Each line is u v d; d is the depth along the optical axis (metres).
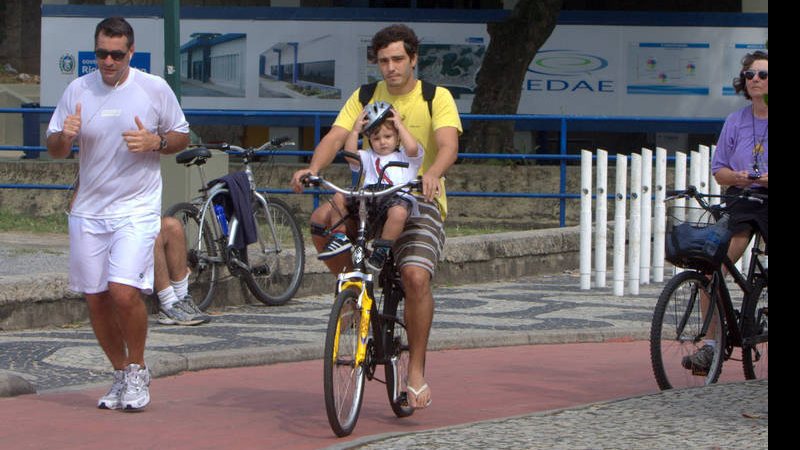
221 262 21.53
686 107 39.56
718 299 14.88
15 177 34.16
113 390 13.98
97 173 13.66
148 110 13.67
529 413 13.20
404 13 39.09
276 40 39.25
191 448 12.23
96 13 38.78
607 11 39.31
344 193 12.73
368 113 12.91
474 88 39.25
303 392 15.19
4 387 14.38
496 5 42.53
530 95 39.56
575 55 39.44
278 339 18.38
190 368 16.36
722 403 13.10
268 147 22.53
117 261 13.51
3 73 60.94
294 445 12.37
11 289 18.81
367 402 14.73
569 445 11.27
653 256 26.39
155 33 38.91
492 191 34.97
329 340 12.20
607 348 19.00
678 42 39.38
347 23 39.25
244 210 21.66
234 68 39.34
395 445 11.44
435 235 13.08
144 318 13.70
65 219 32.88
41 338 18.00
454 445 11.36
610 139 43.59
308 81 39.34
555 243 28.31
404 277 12.91
